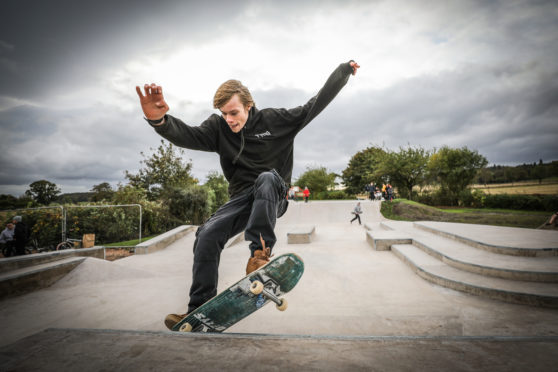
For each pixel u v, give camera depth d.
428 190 30.38
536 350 0.94
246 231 1.71
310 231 10.91
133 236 12.86
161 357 0.98
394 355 0.94
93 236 9.40
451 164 28.23
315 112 2.10
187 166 23.94
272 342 1.06
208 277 1.78
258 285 1.51
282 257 1.61
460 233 8.28
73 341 1.13
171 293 4.98
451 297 4.69
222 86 1.99
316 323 3.78
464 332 3.50
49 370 0.93
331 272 6.19
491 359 0.90
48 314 4.03
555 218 9.50
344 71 2.05
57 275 5.45
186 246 10.45
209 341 1.09
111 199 16.78
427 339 1.04
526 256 5.86
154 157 23.34
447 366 0.86
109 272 5.90
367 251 8.48
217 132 2.10
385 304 4.42
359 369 0.87
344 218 20.58
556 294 4.16
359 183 50.34
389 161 30.52
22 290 4.81
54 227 11.33
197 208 19.02
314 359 0.94
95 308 4.28
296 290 5.07
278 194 1.86
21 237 9.11
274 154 2.13
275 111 2.15
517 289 4.48
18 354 1.03
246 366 0.91
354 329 3.60
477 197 26.61
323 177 43.03
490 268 5.19
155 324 3.75
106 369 0.93
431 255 6.90
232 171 2.15
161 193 19.77
